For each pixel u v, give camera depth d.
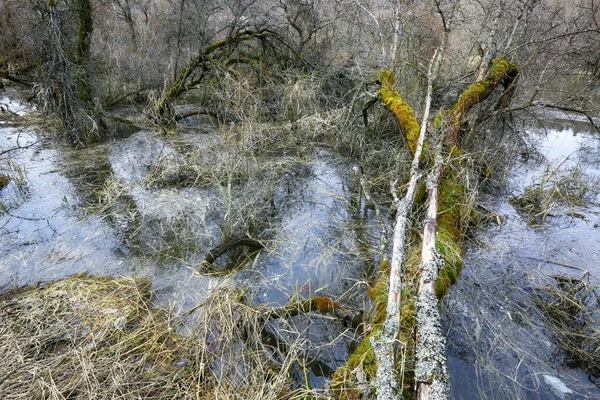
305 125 6.69
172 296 3.14
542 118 7.88
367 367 2.21
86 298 2.95
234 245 3.80
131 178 5.30
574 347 2.73
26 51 8.44
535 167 5.92
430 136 4.66
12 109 8.19
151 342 2.58
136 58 9.27
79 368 2.32
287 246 3.95
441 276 2.88
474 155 5.10
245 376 2.40
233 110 6.63
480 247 3.91
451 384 2.45
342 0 8.48
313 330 2.91
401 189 4.72
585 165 5.98
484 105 6.23
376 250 3.90
